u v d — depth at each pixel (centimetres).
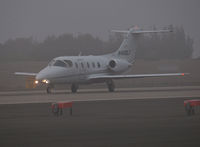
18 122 7194
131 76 15188
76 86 15400
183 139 5594
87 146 5250
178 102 10288
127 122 7069
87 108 9175
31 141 5572
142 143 5388
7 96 12812
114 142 5469
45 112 8562
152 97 11781
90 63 15688
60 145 5312
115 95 12750
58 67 14500
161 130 6244
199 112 8350
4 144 5403
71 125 6819
